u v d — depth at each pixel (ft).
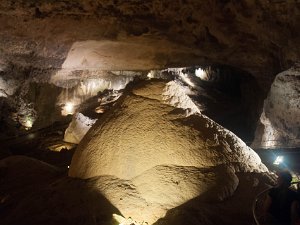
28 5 42.14
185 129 16.35
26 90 62.44
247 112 68.39
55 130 58.85
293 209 11.89
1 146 45.19
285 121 47.91
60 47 53.83
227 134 16.92
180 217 13.39
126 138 16.78
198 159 15.60
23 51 53.62
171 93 17.56
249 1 38.93
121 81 75.20
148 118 16.89
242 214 13.80
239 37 45.47
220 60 55.16
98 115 65.51
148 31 47.80
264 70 50.44
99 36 50.16
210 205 14.01
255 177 15.57
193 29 46.88
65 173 20.70
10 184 20.54
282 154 27.86
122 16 45.03
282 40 40.75
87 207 15.08
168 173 15.31
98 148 17.44
